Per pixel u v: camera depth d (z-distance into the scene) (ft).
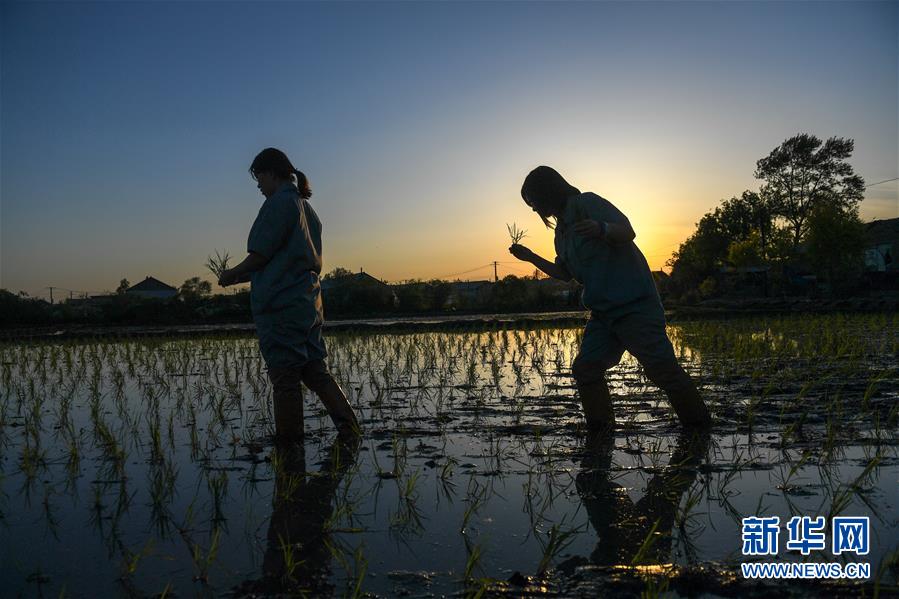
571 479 10.19
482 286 105.60
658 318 13.70
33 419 16.15
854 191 165.68
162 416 16.29
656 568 6.81
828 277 113.91
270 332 13.39
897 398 15.78
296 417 13.44
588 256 13.94
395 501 9.36
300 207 13.94
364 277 105.70
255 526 8.50
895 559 6.81
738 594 6.27
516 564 7.14
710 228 189.98
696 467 10.56
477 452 11.96
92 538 8.21
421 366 25.76
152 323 80.23
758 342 30.66
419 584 6.68
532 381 21.09
